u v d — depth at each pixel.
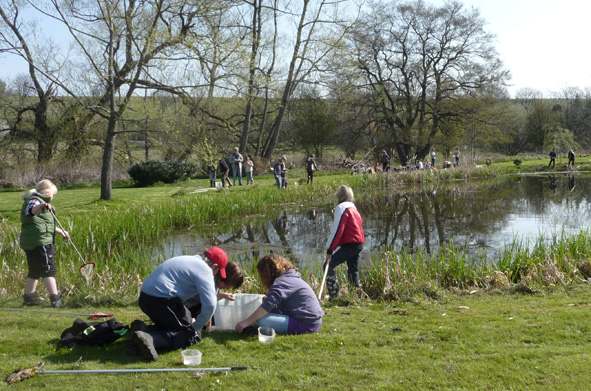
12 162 31.67
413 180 34.44
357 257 7.77
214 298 5.04
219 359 4.75
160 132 21.69
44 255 7.07
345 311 6.71
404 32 47.34
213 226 18.53
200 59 21.17
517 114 61.53
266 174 38.28
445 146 49.38
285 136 51.59
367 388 4.09
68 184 30.03
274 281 5.63
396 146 49.31
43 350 5.02
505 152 64.81
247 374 4.38
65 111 31.36
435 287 7.88
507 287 8.05
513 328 5.54
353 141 49.25
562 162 48.06
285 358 4.77
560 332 5.36
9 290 8.06
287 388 4.13
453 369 4.41
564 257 9.22
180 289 5.03
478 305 6.93
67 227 13.05
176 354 4.91
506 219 18.77
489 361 4.59
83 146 31.47
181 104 23.69
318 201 25.70
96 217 15.09
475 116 46.38
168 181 30.59
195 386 4.18
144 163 29.97
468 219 19.17
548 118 63.38
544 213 20.00
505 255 9.95
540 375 4.27
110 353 4.93
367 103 47.81
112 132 21.11
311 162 30.72
